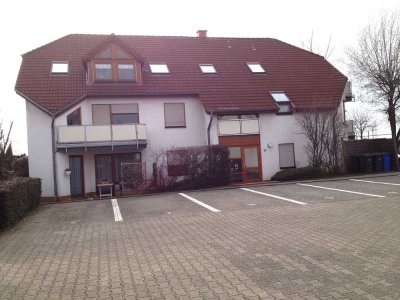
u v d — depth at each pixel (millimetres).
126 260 7160
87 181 22078
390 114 25625
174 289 5488
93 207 15617
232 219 10969
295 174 22531
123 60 23344
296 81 26500
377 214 10438
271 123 24422
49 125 21375
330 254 6789
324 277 5609
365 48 25922
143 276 6160
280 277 5727
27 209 14531
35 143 21547
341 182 19703
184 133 23812
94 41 26750
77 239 9336
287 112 24719
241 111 23281
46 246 8711
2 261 7488
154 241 8656
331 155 24109
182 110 23984
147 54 26484
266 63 27984
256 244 7836
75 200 20500
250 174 23844
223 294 5188
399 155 26422
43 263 7234
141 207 14719
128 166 21953
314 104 24031
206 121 23562
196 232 9414
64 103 21266
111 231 10156
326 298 4840
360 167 24688
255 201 14531
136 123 22469
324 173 23031
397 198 13180
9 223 11617
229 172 21672
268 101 24031
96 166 22312
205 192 18969
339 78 27219
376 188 16406
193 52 27703
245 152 23875
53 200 21156
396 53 24891
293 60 28797
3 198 11242
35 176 21453
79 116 22031
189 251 7582
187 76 25109
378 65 25266
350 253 6789
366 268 5914
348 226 9078
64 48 25547
